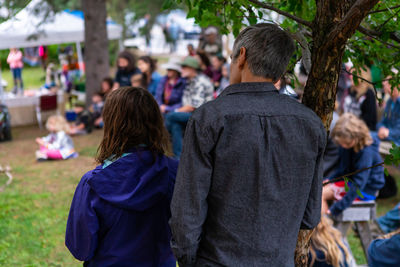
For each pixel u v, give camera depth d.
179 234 1.37
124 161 1.72
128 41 18.53
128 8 14.12
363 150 3.27
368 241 3.45
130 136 1.75
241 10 1.89
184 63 5.51
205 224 1.45
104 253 1.74
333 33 1.44
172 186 1.84
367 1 1.33
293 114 1.36
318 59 1.53
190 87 5.59
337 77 1.55
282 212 1.41
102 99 9.12
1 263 3.64
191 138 1.34
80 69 12.92
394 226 3.29
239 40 1.43
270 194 1.36
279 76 1.42
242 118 1.32
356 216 3.37
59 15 9.45
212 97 5.61
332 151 3.49
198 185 1.33
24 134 9.16
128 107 1.75
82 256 1.76
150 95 1.84
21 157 7.30
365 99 5.37
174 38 18.66
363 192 3.40
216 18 2.05
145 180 1.72
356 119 3.35
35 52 17.55
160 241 1.82
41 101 9.55
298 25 1.88
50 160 6.99
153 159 1.78
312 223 1.53
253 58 1.37
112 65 16.39
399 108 5.00
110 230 1.73
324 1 1.48
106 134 1.78
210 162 1.34
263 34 1.38
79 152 7.44
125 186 1.71
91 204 1.70
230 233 1.39
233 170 1.33
